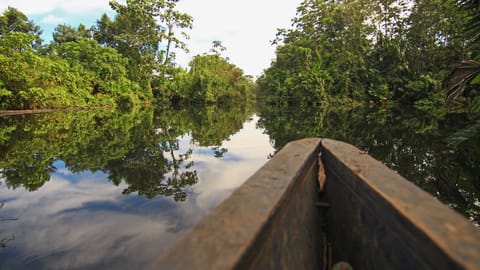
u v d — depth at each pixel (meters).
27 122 10.66
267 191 0.78
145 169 4.33
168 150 6.08
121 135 8.42
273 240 0.71
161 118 16.02
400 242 0.66
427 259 0.53
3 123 10.09
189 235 0.53
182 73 31.78
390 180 0.88
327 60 26.50
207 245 0.49
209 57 40.59
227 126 11.91
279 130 9.70
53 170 4.24
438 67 19.78
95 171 4.18
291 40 33.97
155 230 2.23
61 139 7.32
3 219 2.47
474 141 6.00
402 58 20.44
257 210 0.65
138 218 2.46
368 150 5.48
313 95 23.98
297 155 1.26
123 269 1.71
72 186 3.43
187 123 13.38
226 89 38.50
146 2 25.59
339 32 27.09
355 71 23.62
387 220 0.73
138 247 1.97
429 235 0.51
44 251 1.92
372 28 25.36
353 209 1.05
